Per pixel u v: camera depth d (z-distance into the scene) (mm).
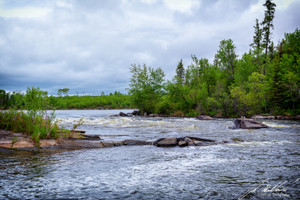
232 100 49750
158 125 25234
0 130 11562
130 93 59844
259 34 66000
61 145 10586
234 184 5516
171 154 9531
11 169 6715
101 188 5145
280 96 46750
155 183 5566
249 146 11469
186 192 4926
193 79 68750
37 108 12391
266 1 61969
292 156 8898
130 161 8117
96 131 18719
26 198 4445
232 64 65125
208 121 33219
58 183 5461
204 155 9312
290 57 51812
